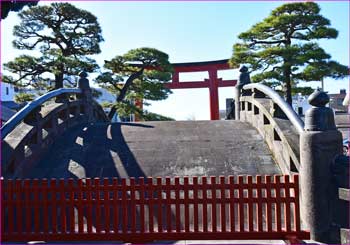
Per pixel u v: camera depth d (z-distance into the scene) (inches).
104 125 488.7
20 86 852.6
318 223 238.8
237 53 874.1
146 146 391.9
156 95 1003.3
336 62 810.2
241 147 380.2
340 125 1075.9
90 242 241.0
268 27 845.8
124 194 245.3
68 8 860.0
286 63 792.3
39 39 892.6
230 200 243.8
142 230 243.3
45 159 369.4
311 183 243.1
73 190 246.5
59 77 855.1
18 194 247.8
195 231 242.5
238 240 239.8
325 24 830.5
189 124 478.6
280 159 330.6
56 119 423.8
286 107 314.2
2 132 301.7
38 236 244.2
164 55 977.5
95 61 908.0
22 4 358.6
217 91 1480.1
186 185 244.2
